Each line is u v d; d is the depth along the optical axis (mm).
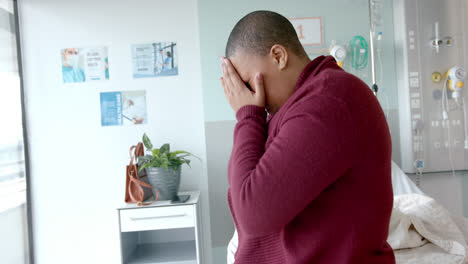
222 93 2320
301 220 543
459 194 2389
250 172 522
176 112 2387
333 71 538
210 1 2309
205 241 2393
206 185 2389
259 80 604
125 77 2381
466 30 2275
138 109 2383
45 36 2365
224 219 2322
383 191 527
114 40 2381
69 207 2377
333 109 488
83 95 2379
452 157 2283
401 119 2342
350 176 511
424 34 2258
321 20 2334
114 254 2383
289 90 619
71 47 2373
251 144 561
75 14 2373
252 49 614
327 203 521
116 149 2381
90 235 2381
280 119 559
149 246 2283
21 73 2340
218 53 2314
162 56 2383
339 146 479
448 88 2279
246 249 612
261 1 2314
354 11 2342
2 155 2115
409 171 2281
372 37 2256
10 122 2209
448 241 1286
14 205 2213
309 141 479
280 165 480
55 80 2373
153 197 2160
